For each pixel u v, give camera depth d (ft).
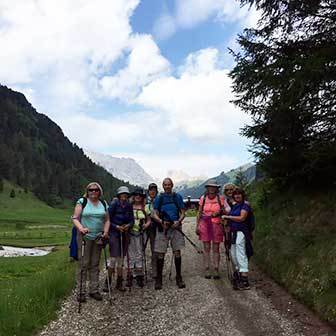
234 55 21.40
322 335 12.91
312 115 19.76
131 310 16.08
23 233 156.04
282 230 22.34
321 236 18.47
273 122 20.86
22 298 16.28
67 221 277.85
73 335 13.76
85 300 17.31
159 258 19.11
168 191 19.54
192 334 13.44
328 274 15.48
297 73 17.83
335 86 18.40
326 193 21.52
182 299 17.17
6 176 399.24
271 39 20.84
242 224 18.94
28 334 13.76
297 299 16.42
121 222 18.81
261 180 31.99
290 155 21.80
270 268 20.65
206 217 20.98
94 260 17.83
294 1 19.45
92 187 17.95
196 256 27.09
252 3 20.72
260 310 15.43
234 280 18.48
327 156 19.47
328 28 19.62
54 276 19.31
